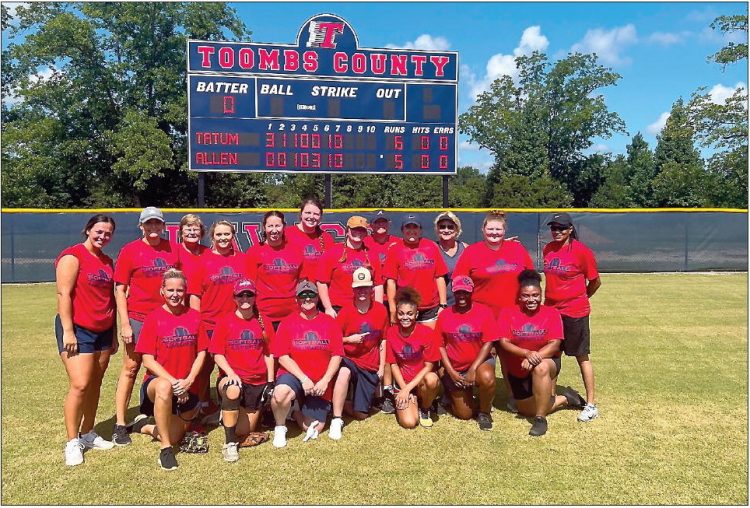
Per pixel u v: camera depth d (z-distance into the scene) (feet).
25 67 90.74
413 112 46.98
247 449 13.33
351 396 15.80
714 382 18.35
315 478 11.72
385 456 12.83
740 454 12.84
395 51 46.32
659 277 47.55
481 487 11.28
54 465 12.44
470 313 14.82
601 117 127.75
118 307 14.07
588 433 14.12
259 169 45.21
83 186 92.68
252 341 13.67
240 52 44.27
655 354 22.07
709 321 28.68
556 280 15.40
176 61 92.22
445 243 17.88
